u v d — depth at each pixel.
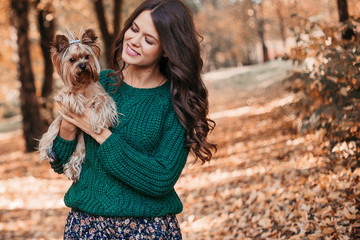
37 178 9.18
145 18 2.09
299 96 6.86
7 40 15.37
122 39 2.27
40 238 5.64
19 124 26.62
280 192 5.31
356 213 4.13
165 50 2.08
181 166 2.16
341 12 6.18
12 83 21.56
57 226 6.02
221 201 5.80
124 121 2.13
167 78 2.28
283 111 10.55
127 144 2.07
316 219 4.29
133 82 2.24
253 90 18.28
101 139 2.06
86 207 2.09
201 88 2.21
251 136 9.68
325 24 6.16
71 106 2.05
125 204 2.06
